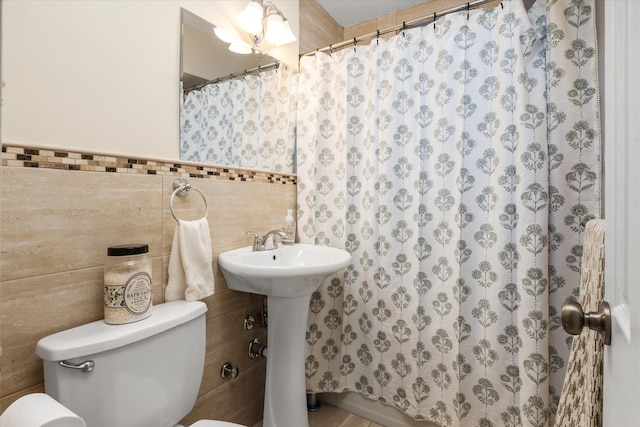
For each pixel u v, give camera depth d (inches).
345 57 66.0
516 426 50.4
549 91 49.1
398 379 60.5
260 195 62.1
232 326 57.1
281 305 52.8
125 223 41.1
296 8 72.3
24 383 32.8
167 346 37.8
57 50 35.8
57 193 35.3
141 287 37.6
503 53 51.2
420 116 58.6
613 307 18.1
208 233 48.4
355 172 65.5
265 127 64.0
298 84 70.9
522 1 49.7
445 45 56.1
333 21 87.0
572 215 48.1
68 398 30.6
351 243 65.5
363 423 64.5
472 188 54.1
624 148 16.5
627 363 14.8
